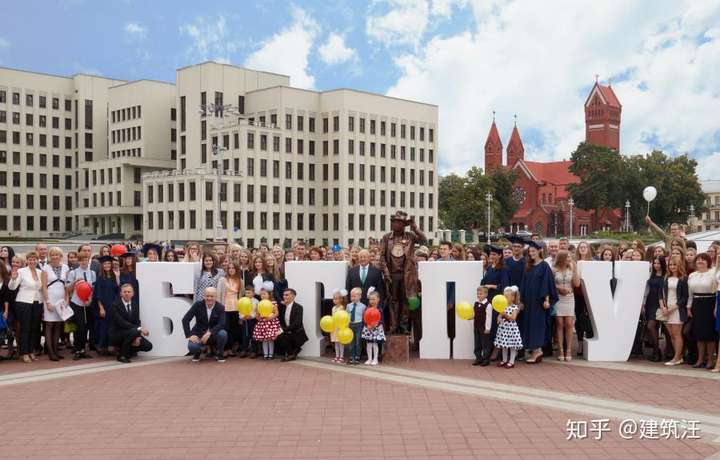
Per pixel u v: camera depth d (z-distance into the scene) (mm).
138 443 7957
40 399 10117
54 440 8102
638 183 109750
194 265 14141
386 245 13789
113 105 91188
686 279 12398
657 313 12781
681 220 119500
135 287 13852
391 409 9406
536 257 12812
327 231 80938
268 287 13391
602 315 13156
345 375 11836
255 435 8234
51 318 13289
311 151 81062
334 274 13773
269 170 76062
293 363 13039
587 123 148000
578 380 11250
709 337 11844
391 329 13703
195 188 70562
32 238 86812
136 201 85125
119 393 10477
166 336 13977
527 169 136250
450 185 113562
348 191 79938
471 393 10336
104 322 14062
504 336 12375
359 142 81188
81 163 91125
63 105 96750
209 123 76875
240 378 11602
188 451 7652
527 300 12820
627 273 13234
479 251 16125
